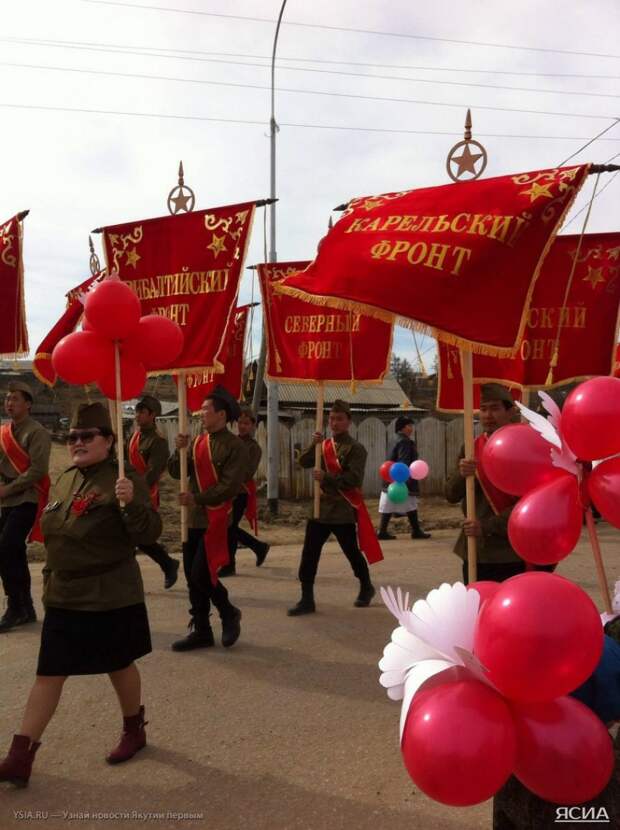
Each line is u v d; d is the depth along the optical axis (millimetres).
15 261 6652
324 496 6914
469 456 4188
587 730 2199
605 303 6250
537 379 6340
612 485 2600
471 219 3896
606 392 2619
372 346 7324
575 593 2107
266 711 4484
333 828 3217
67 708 4504
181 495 5816
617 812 2430
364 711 4492
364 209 4320
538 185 3873
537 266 3785
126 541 3727
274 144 14758
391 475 10805
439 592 2436
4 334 6664
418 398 37125
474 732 2082
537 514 2746
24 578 6223
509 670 2070
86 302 4254
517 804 2572
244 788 3559
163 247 6355
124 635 3734
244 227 6086
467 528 4207
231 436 5809
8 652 5559
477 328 3752
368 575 7055
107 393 4660
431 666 2289
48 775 3680
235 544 8547
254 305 9531
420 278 3838
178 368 6055
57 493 3812
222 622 5809
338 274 4043
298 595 7512
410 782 3623
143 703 4605
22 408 6215
